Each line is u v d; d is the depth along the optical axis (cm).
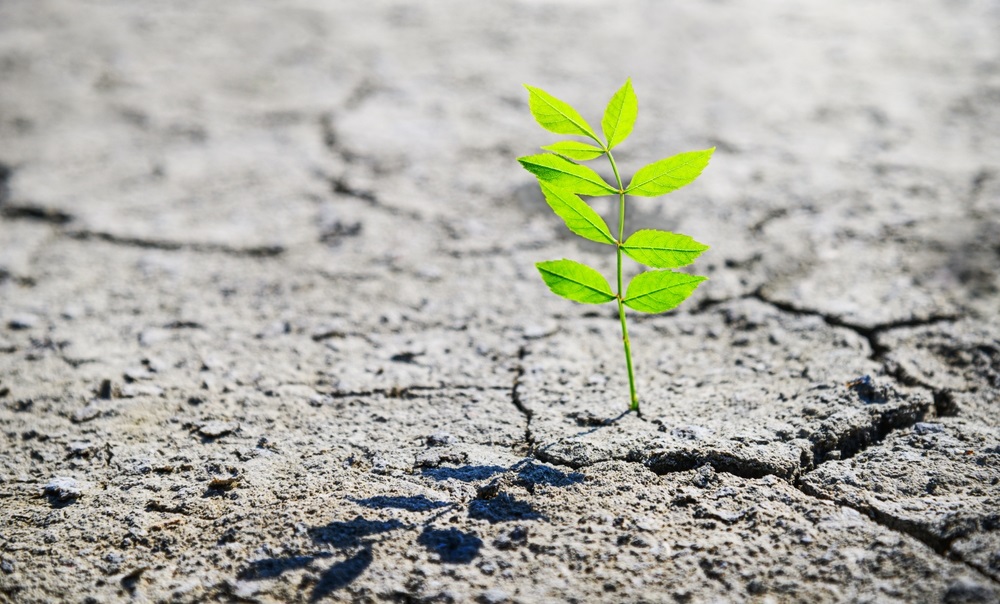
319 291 97
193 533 78
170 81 141
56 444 84
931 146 112
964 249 98
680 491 79
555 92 131
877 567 74
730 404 85
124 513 79
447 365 90
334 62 147
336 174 111
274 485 80
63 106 133
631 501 79
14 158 116
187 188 110
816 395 85
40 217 106
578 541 77
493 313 94
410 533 77
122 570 76
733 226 102
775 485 79
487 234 103
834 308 93
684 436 82
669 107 126
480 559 76
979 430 82
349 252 101
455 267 100
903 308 92
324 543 77
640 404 85
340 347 92
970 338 89
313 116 128
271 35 162
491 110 127
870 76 135
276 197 108
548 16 169
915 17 162
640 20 165
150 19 173
